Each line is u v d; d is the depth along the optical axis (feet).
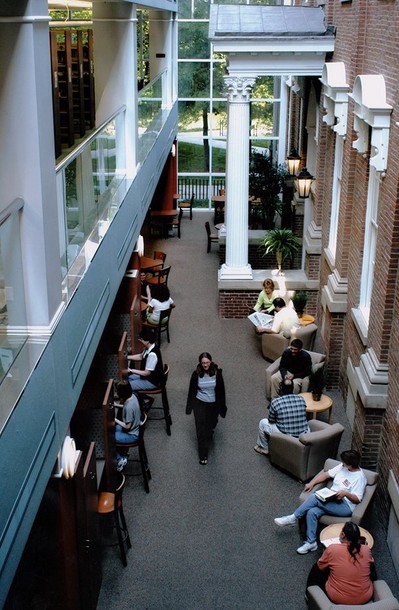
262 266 61.87
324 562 23.59
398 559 27.14
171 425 37.81
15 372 15.90
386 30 30.35
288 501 31.53
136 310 42.37
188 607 25.62
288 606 25.70
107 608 25.58
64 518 22.97
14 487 15.05
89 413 28.02
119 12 36.96
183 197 84.84
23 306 17.71
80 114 35.63
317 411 35.45
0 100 16.90
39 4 17.06
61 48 32.60
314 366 38.29
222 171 83.51
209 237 68.39
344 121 39.58
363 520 27.86
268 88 80.74
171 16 69.10
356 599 22.90
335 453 33.35
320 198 50.03
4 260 15.71
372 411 31.30
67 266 21.30
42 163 17.57
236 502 31.48
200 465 34.22
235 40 45.24
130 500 31.60
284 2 75.46
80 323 22.63
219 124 81.46
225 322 51.34
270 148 82.38
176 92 76.69
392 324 29.01
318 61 46.32
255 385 42.01
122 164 37.06
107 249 28.66
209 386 33.86
